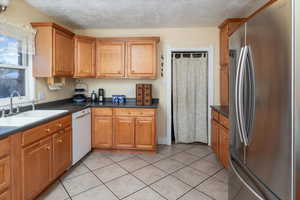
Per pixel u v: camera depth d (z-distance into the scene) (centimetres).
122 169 268
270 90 110
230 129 175
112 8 268
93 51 345
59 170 231
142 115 323
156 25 347
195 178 243
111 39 342
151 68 340
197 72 379
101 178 242
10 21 225
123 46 343
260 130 120
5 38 221
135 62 342
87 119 315
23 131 170
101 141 331
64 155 243
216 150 294
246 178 141
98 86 384
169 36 365
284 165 100
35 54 261
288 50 96
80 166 277
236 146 160
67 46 303
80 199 198
